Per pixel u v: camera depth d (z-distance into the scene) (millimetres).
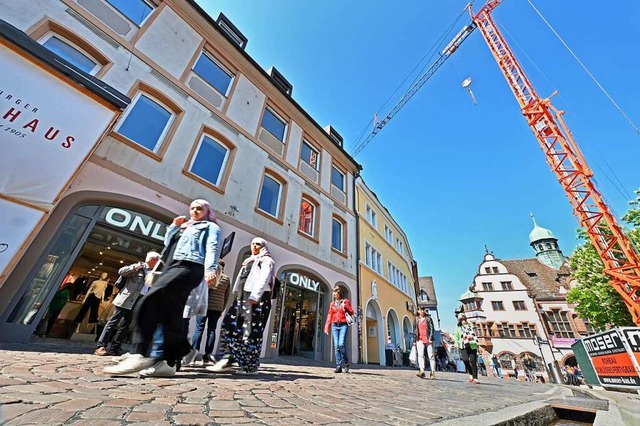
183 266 2605
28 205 3551
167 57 8570
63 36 6637
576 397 4707
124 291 4668
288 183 11453
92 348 5203
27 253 4844
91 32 7055
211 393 2137
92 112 4113
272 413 1751
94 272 7168
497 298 36062
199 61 9719
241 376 3385
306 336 10500
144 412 1418
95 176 6109
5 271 3338
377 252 17438
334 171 15391
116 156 6570
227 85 10523
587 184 16891
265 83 11914
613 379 7734
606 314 16281
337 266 12875
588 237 18156
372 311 15141
